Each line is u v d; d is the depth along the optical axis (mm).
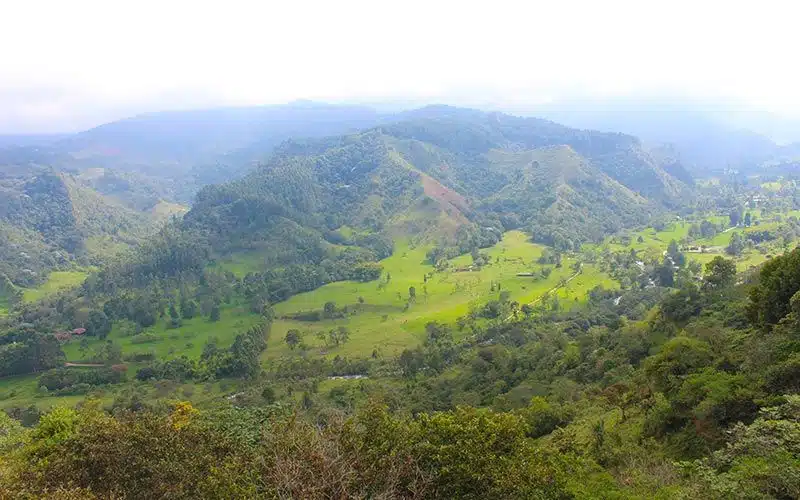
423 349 101125
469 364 87688
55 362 111250
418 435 19250
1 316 150500
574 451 30125
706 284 64812
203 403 84438
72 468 19719
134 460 19844
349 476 16969
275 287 150500
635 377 45406
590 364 64188
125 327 132125
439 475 17422
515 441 19250
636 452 28266
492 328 105188
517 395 61375
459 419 19953
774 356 28688
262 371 101188
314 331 124375
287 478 16656
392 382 88250
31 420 81500
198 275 165250
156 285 153375
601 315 106875
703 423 26953
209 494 17984
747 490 16406
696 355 35375
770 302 37531
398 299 139750
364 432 19641
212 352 111125
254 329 118938
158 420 23000
